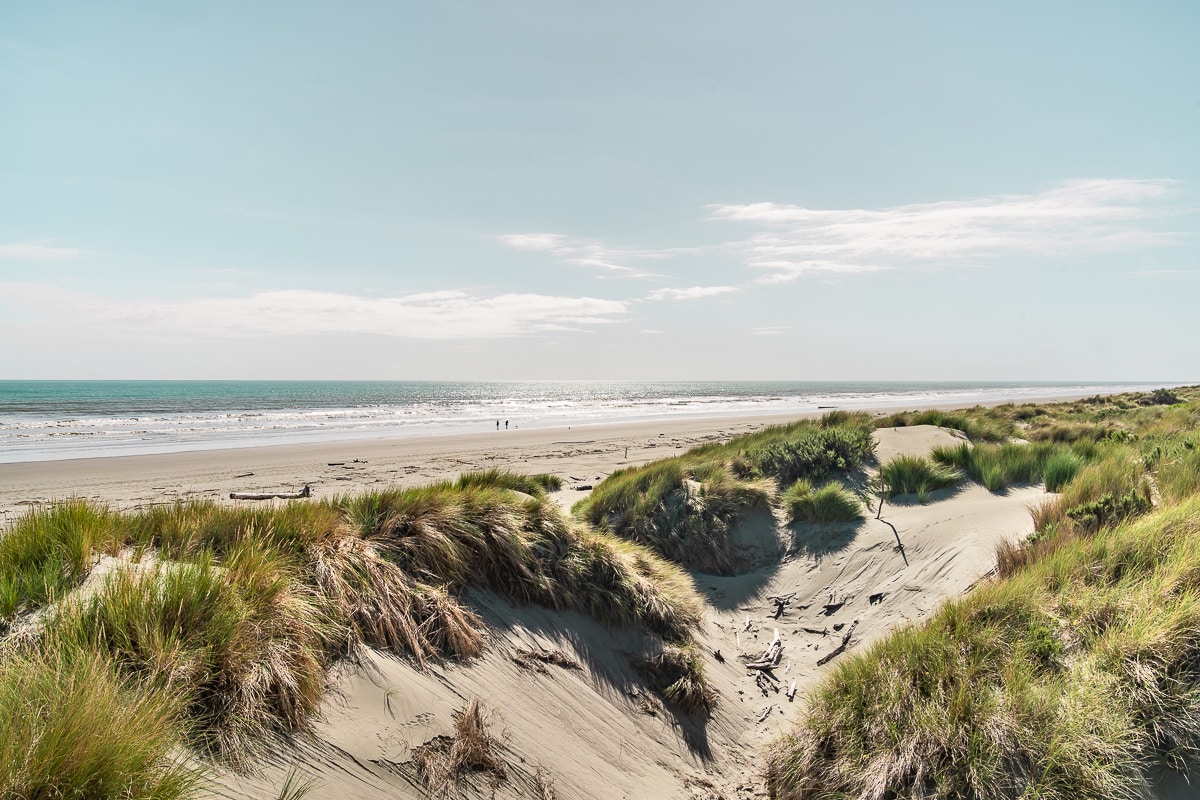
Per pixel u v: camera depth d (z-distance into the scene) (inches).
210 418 1854.1
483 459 956.6
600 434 1416.1
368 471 839.1
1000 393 4992.6
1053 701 185.3
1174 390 2122.3
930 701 199.6
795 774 207.3
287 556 216.8
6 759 109.5
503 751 187.3
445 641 219.6
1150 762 169.3
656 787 209.0
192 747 140.4
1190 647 187.5
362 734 167.9
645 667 263.1
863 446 523.2
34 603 165.0
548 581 271.1
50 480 755.4
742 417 2080.5
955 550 348.2
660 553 413.4
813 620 344.8
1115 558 244.4
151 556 212.2
